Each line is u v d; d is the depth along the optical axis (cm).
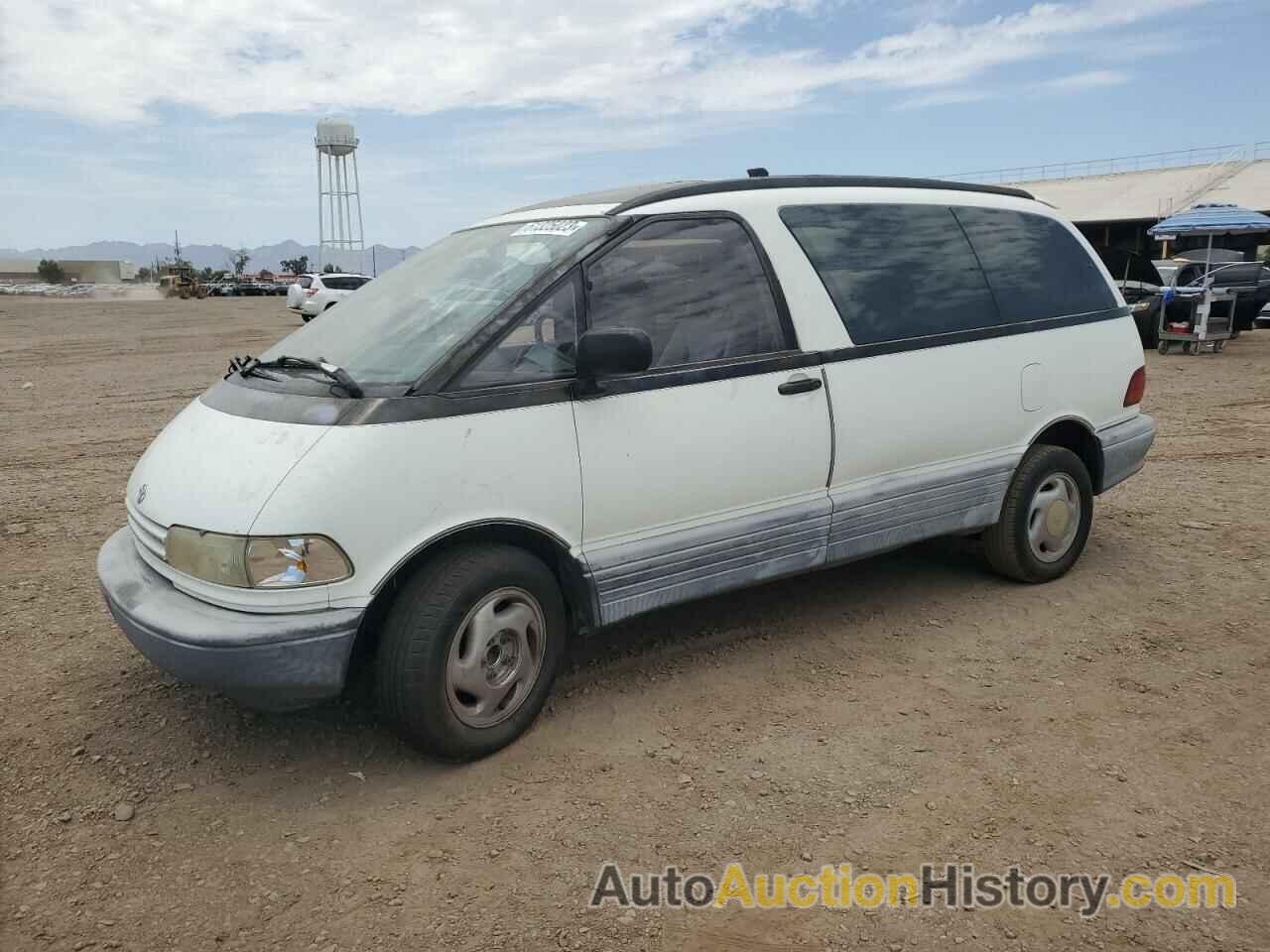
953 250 471
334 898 274
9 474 820
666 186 404
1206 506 640
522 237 396
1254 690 382
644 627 459
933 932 255
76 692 404
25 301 5066
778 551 403
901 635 445
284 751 355
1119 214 5169
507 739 348
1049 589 499
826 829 300
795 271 412
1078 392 505
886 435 431
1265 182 5009
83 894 277
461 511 327
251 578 305
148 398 1277
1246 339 1703
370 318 388
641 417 364
